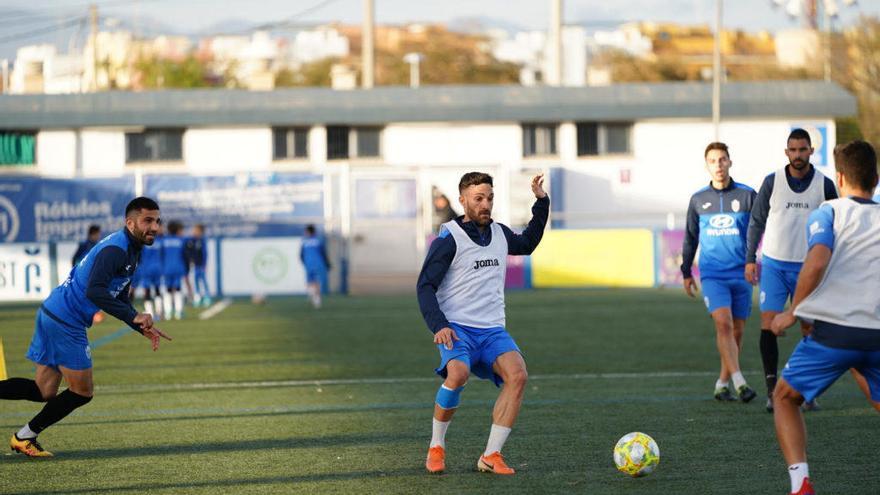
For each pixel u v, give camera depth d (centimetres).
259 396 2178
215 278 5384
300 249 4966
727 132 6562
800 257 1839
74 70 12031
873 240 1119
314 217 5562
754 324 3678
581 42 9906
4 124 6322
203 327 3844
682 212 6544
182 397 2177
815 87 6644
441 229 1382
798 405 1152
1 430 1792
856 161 1135
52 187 5509
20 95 6431
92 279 1459
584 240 5547
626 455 1324
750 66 13838
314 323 3919
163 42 15475
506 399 1362
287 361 2788
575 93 6581
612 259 5544
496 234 1391
